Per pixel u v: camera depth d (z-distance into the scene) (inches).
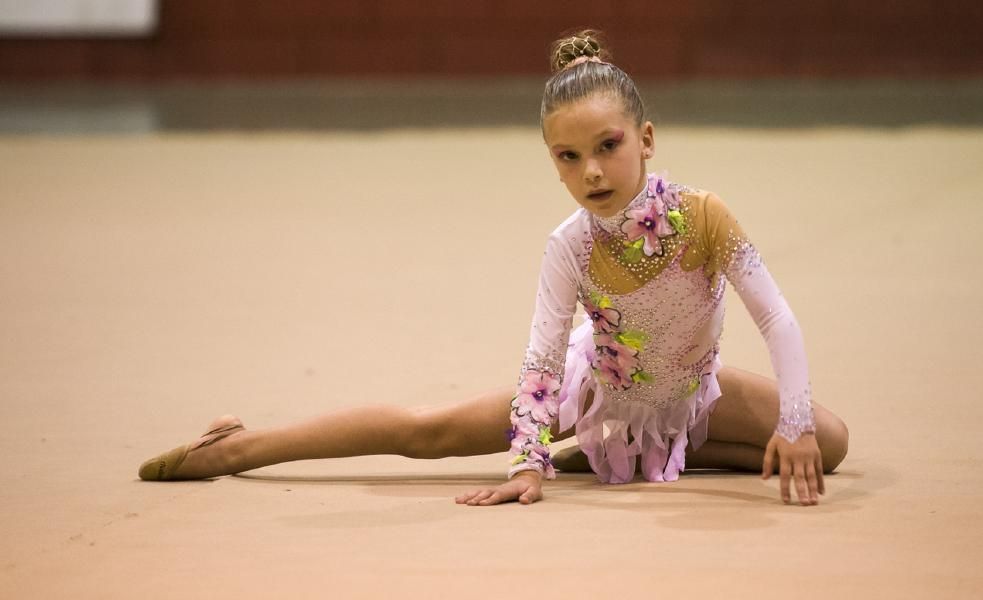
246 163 1077.8
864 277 608.4
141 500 313.0
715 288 316.2
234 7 1608.0
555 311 318.7
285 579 251.8
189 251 719.1
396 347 490.9
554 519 290.8
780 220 770.8
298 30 1614.2
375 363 464.8
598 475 332.2
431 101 1508.4
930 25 1561.3
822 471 304.7
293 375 449.4
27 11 1608.0
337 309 567.2
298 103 1505.9
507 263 673.0
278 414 396.8
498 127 1298.0
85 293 606.9
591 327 346.0
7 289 617.0
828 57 1573.6
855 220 768.3
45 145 1190.3
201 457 331.3
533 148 1151.6
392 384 431.8
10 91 1615.4
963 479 318.3
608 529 281.6
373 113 1416.1
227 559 265.1
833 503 299.4
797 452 292.7
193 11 1608.0
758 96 1514.5
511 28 1598.2
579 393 335.3
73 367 465.7
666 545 268.7
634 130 298.2
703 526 282.4
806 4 1563.7
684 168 985.5
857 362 452.1
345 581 249.9
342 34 1614.2
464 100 1512.1
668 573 250.8
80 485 327.0
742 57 1581.0
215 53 1617.9
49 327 534.9
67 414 401.7
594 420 331.6
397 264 674.8
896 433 364.5
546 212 837.8
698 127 1254.3
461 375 442.6
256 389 430.6
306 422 334.6
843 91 1537.9
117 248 729.6
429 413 333.7
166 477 332.5
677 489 318.3
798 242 703.7
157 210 861.2
